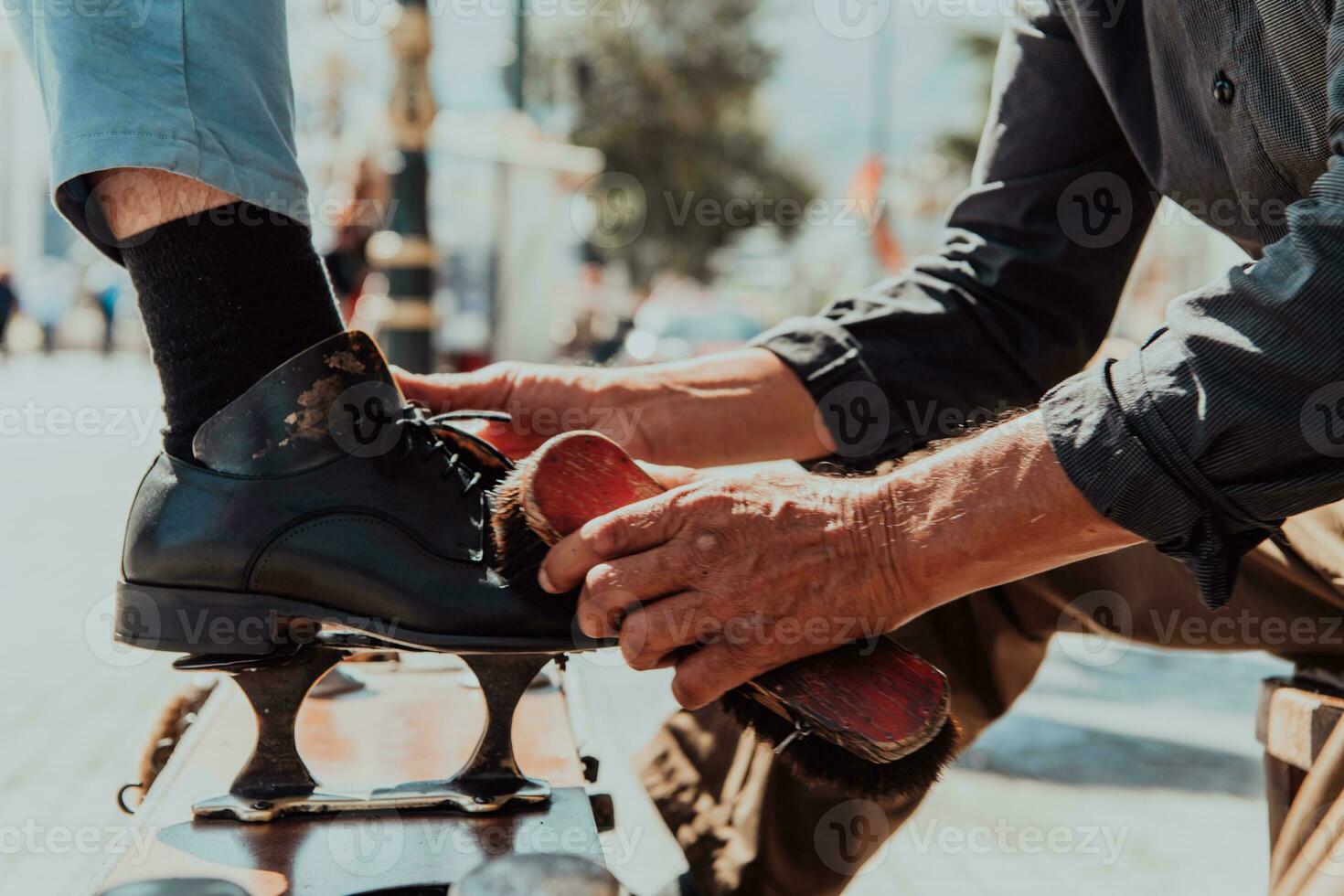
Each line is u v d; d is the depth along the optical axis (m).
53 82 1.02
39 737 3.08
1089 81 1.50
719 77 20.94
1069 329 1.54
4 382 13.46
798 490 1.02
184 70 1.00
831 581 0.99
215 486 1.06
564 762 1.21
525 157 11.30
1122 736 3.41
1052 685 4.01
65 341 23.69
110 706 3.38
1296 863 0.89
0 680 3.59
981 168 1.61
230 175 1.02
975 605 1.52
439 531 1.08
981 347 1.51
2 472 8.57
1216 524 0.92
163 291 1.07
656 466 1.23
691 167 20.80
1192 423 0.89
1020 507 0.95
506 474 1.18
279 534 1.06
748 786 1.49
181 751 1.23
